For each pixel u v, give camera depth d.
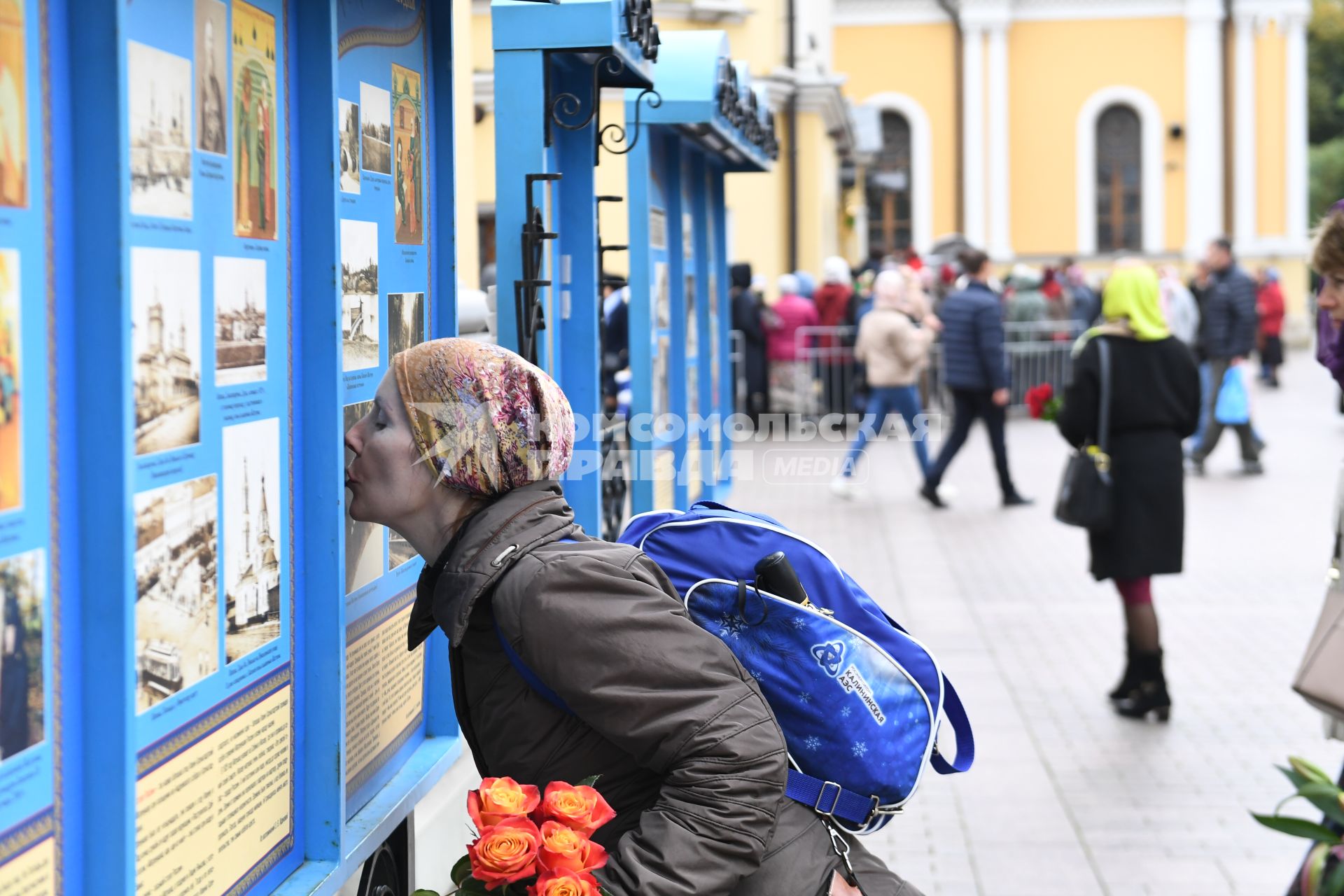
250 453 2.05
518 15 4.12
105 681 1.64
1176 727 6.09
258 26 2.08
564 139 4.69
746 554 2.30
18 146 1.51
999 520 11.50
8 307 1.49
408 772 2.74
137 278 1.71
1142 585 6.16
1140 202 34.72
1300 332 34.50
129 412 1.62
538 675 1.98
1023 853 4.74
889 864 4.66
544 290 4.45
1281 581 9.05
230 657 2.00
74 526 1.62
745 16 17.16
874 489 13.31
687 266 6.70
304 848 2.30
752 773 1.93
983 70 34.19
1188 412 6.13
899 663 2.29
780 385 16.05
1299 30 33.91
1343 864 2.27
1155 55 34.22
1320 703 2.69
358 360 2.44
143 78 1.73
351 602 2.45
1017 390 19.16
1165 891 4.43
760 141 7.20
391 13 2.62
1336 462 14.80
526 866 1.82
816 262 19.11
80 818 1.64
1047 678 6.86
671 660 1.93
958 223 34.72
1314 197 53.91
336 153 2.24
